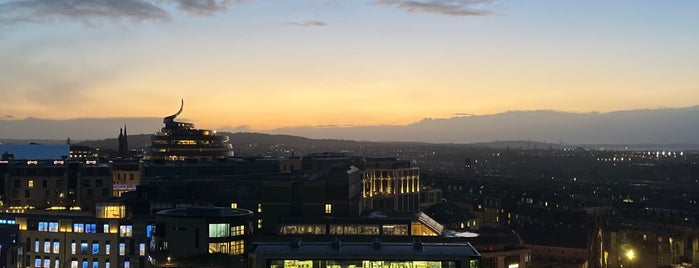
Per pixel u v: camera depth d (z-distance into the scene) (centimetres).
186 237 15612
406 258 13075
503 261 17225
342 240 16575
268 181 19762
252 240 16312
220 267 14850
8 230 19912
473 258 13138
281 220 17650
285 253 13125
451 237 17012
